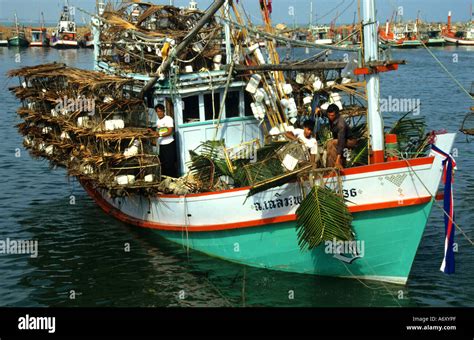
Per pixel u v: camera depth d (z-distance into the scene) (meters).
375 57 12.13
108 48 19.03
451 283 13.05
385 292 12.51
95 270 14.08
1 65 66.38
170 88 14.61
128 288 13.09
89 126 15.32
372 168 11.87
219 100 15.34
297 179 12.33
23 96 19.52
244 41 15.62
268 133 15.04
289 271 13.36
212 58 16.33
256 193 12.61
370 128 12.38
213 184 14.08
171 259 14.54
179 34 15.98
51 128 18.58
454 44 107.06
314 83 15.96
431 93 45.88
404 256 12.41
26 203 19.78
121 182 14.04
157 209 15.08
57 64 19.33
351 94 16.06
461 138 28.19
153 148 15.23
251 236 13.27
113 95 14.91
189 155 15.00
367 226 12.26
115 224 17.42
